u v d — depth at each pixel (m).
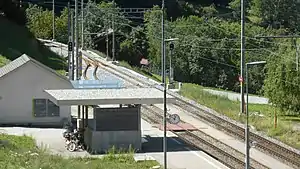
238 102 52.56
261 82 88.94
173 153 31.88
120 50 105.81
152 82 59.25
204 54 95.31
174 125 39.78
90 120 34.03
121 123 32.09
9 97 38.25
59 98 31.41
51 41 95.69
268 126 39.47
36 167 23.97
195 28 102.06
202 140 35.16
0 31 72.88
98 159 29.16
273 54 53.53
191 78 95.75
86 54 83.19
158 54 97.38
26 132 35.78
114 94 33.12
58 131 36.78
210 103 47.56
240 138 36.31
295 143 35.22
